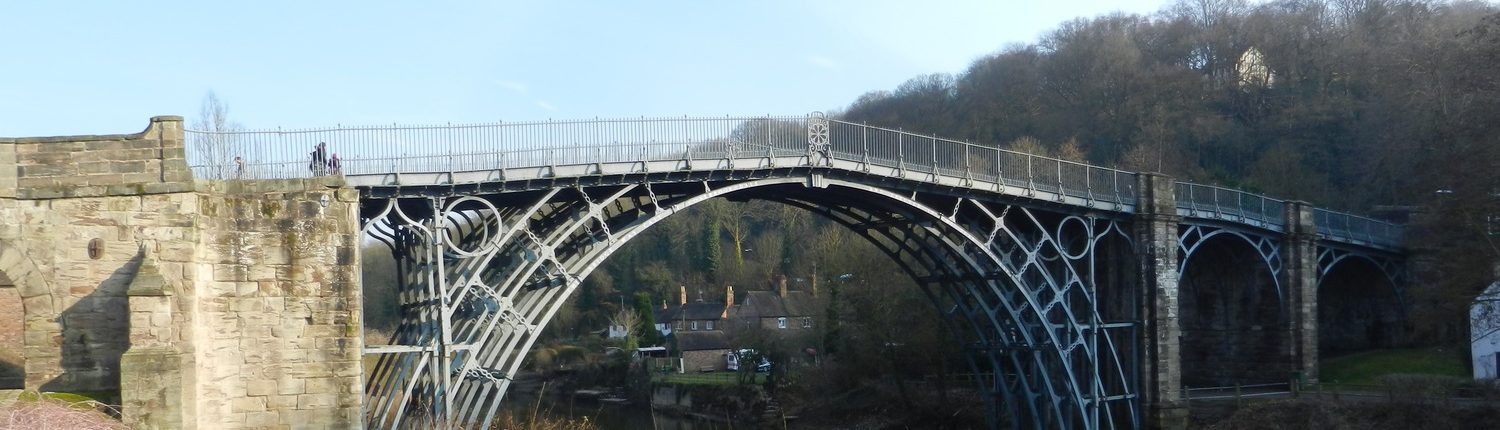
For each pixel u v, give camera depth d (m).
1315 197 58.56
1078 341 31.95
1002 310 33.84
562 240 23.44
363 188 21.42
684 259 85.50
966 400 45.06
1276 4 76.38
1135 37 80.38
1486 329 36.59
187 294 19.12
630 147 24.36
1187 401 34.41
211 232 19.72
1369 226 45.06
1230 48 74.31
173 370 18.19
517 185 23.17
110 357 19.03
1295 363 39.88
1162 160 64.25
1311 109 65.50
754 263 81.94
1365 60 66.69
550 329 73.94
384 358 23.77
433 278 22.41
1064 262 31.84
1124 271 34.44
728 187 26.02
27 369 18.84
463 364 21.98
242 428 19.67
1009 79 80.25
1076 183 32.12
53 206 19.06
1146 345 33.69
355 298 20.50
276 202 20.20
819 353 53.47
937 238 30.34
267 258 20.06
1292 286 40.16
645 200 27.34
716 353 70.56
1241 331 41.69
